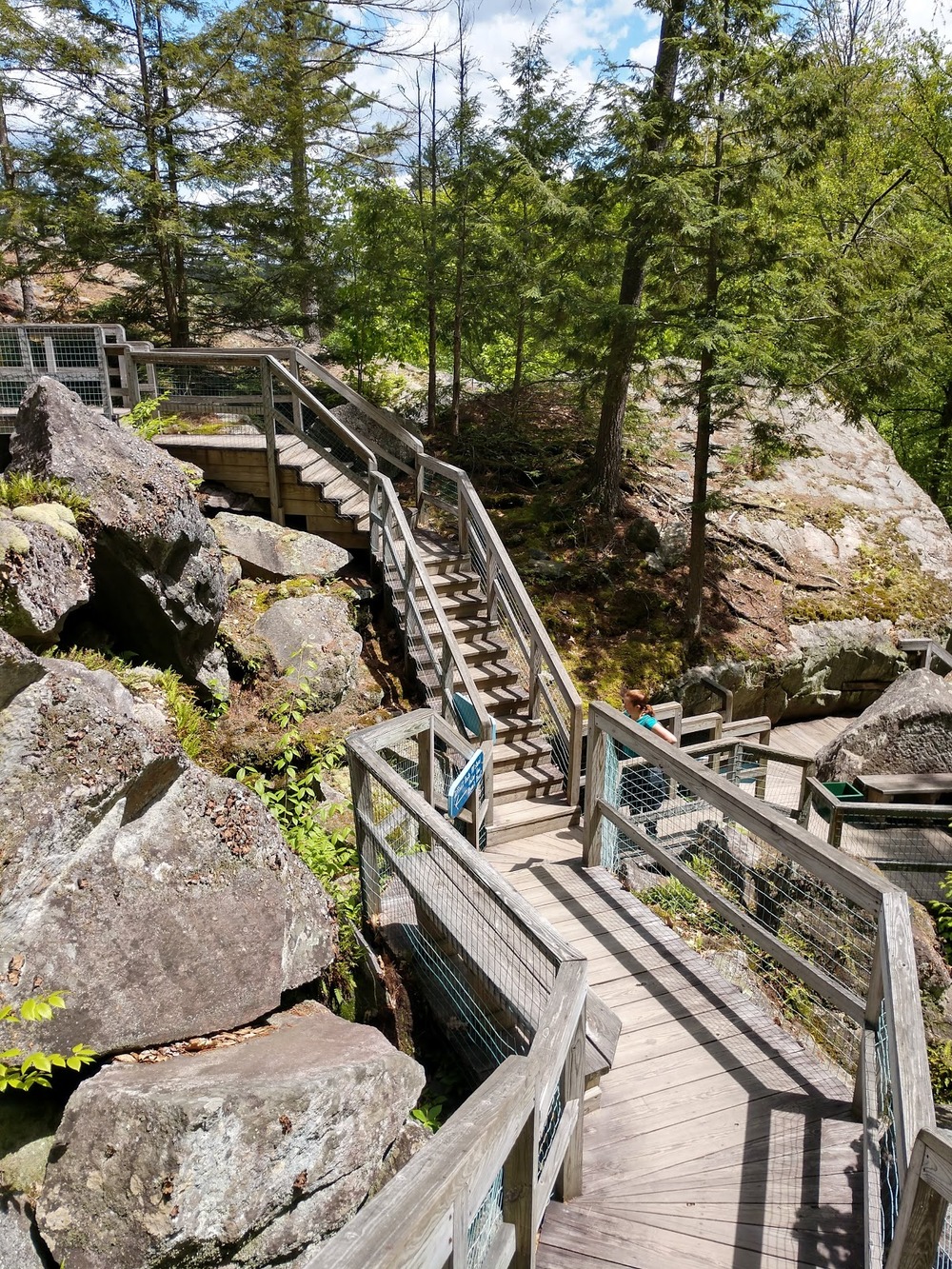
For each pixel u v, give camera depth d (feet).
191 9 32.40
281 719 20.43
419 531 30.04
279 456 28.27
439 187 34.35
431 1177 5.96
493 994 12.16
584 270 30.55
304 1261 9.47
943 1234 7.86
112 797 10.75
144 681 17.49
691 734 30.89
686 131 27.14
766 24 25.30
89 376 26.84
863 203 43.73
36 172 32.04
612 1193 10.50
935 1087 18.06
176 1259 8.52
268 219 36.88
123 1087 9.39
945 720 26.78
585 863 18.25
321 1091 9.63
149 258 35.83
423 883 14.19
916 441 61.00
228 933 11.75
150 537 17.02
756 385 27.89
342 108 39.91
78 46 29.09
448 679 22.44
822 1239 9.71
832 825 22.57
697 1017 13.53
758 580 34.99
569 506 34.91
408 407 40.50
